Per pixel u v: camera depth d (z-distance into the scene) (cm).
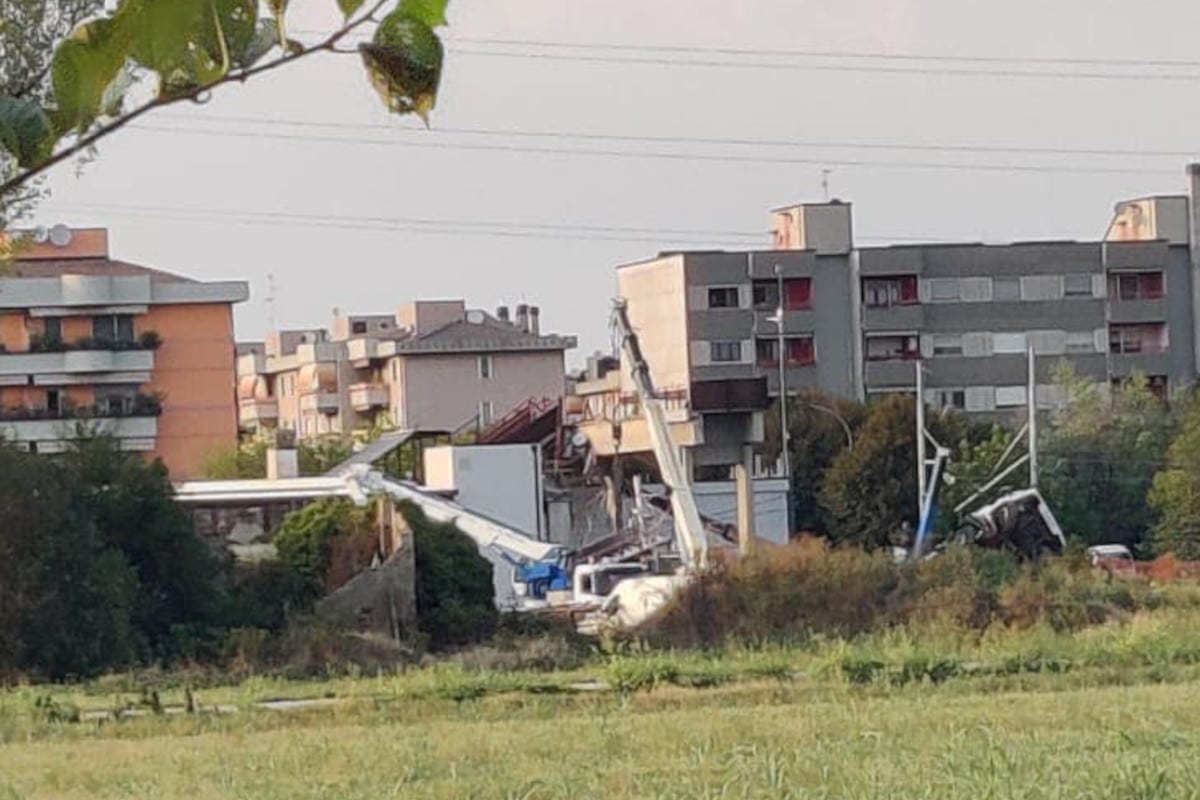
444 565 9581
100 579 8544
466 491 13425
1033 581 9238
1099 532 14912
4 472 8425
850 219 19900
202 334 17000
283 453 14900
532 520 13512
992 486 12888
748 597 9050
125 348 16538
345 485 11119
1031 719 5178
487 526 11800
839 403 15850
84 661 8456
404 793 4081
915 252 19938
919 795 3353
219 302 17000
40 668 8406
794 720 5344
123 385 16588
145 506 8925
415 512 9688
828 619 8988
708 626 9019
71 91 553
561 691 6875
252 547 9956
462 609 9506
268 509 11106
